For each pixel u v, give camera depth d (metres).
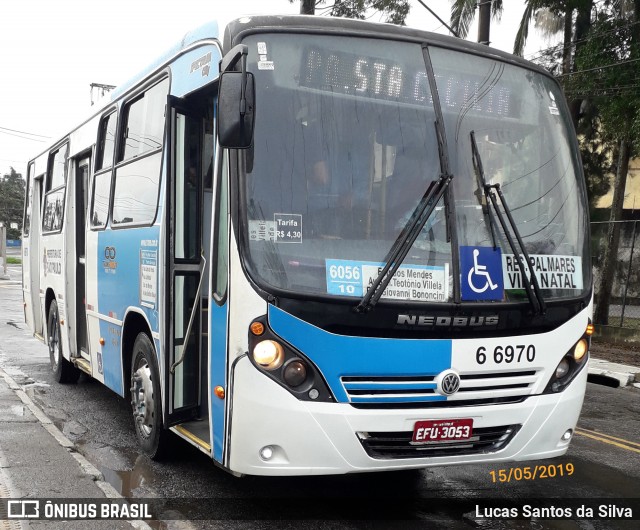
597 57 14.07
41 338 9.74
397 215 4.16
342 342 3.89
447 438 4.09
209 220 5.20
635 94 13.35
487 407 4.18
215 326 4.23
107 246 6.52
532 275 4.34
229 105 3.82
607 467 5.87
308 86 4.25
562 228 4.78
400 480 5.25
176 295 4.86
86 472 5.20
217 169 4.35
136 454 5.77
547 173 4.83
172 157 4.78
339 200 4.11
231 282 3.98
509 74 4.86
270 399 3.83
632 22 13.91
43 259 9.45
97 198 7.02
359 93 4.34
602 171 17.12
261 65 4.18
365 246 4.05
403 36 4.57
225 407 4.05
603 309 15.23
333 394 3.88
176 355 4.84
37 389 8.37
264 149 4.06
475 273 4.21
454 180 4.36
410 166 4.27
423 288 4.06
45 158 9.65
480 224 4.32
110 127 6.80
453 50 4.70
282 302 3.85
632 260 15.06
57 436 6.16
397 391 4.01
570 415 4.52
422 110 4.43
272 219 3.98
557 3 14.84
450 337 4.08
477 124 4.58
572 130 5.15
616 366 11.53
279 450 3.87
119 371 6.19
